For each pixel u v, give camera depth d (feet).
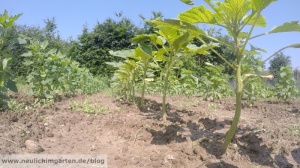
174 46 12.94
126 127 12.44
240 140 11.72
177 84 28.25
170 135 11.51
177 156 9.71
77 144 10.79
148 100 21.20
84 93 24.95
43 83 18.04
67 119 13.43
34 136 11.01
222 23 10.88
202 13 10.03
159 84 25.95
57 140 11.07
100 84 31.48
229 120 15.28
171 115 15.74
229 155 10.04
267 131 13.44
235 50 9.53
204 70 35.70
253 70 21.30
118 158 9.57
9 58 13.88
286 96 27.14
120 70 18.84
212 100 23.88
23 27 72.33
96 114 14.79
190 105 20.58
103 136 11.65
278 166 9.86
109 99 20.53
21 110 14.70
